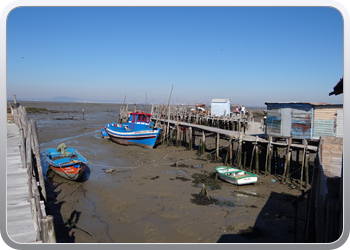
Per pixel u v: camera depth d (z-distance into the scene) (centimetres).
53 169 1596
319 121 1661
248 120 3316
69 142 2783
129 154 2289
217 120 3606
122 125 3166
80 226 1031
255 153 1916
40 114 6500
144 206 1218
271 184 1541
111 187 1461
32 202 634
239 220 1089
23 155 1064
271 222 1073
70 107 11538
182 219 1095
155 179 1602
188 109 4944
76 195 1348
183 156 2236
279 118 1808
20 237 631
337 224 539
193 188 1456
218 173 1622
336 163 1064
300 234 980
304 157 1509
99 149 2488
